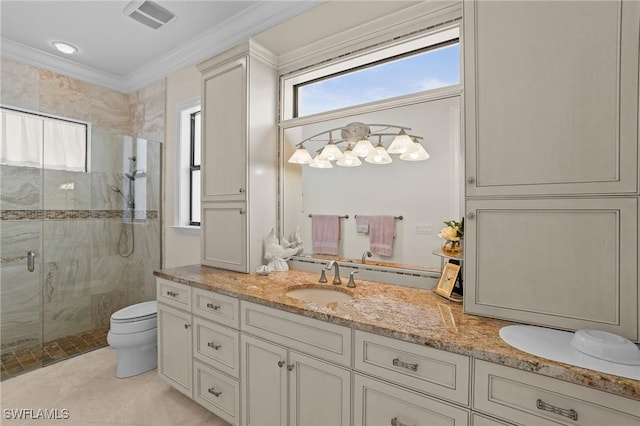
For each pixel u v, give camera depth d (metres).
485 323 1.18
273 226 2.25
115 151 3.01
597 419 0.82
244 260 2.06
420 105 1.74
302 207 2.19
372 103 1.90
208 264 2.29
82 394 2.04
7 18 2.25
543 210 1.12
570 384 0.85
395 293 1.62
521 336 1.05
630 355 0.86
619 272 1.00
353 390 1.23
